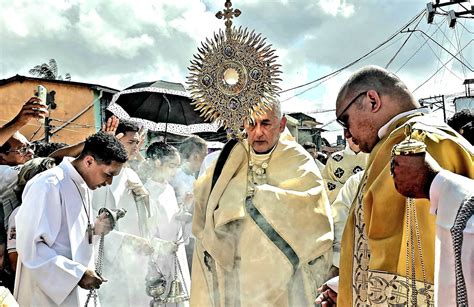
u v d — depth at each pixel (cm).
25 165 395
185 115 573
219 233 328
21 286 334
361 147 245
